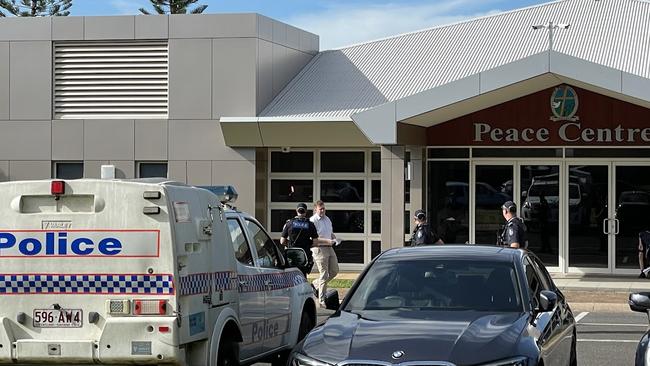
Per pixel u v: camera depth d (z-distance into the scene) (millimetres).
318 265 18531
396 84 25531
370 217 24734
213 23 24344
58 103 24859
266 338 10305
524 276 8578
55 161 24875
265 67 24875
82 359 7941
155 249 7930
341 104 24766
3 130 24953
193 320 8203
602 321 16500
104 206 8016
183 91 24438
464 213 24000
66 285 8031
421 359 6988
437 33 28156
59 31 24734
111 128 24609
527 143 23562
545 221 23562
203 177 24344
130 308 7922
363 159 24750
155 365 7953
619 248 23172
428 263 8852
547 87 23172
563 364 9039
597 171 23266
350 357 7145
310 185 25031
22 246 8094
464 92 20719
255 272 10008
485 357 7066
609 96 22234
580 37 25906
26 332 8070
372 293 8625
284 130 23719
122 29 24547
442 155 24109
